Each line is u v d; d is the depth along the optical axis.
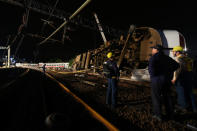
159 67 2.41
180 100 2.87
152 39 6.16
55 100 3.49
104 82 7.73
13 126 2.00
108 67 3.27
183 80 2.76
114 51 8.74
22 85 6.32
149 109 3.07
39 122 2.15
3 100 3.48
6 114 2.48
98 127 2.04
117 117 2.56
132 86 6.07
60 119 1.74
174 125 2.23
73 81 8.36
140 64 7.13
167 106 2.52
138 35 6.87
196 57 3.17
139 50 6.81
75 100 3.49
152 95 2.55
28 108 2.84
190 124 2.21
